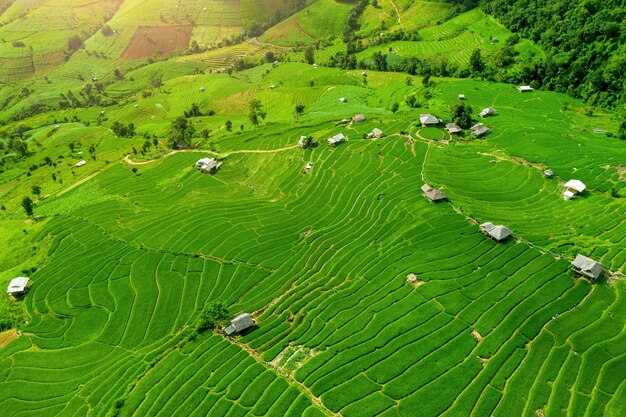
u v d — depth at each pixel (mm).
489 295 58156
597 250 63562
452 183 86625
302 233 83375
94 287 75688
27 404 56906
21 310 73438
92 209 100062
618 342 49594
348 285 66188
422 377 48469
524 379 46969
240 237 83938
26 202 99188
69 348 65312
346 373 49969
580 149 95125
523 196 81812
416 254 67938
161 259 80438
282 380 50469
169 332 65688
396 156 99625
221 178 109312
